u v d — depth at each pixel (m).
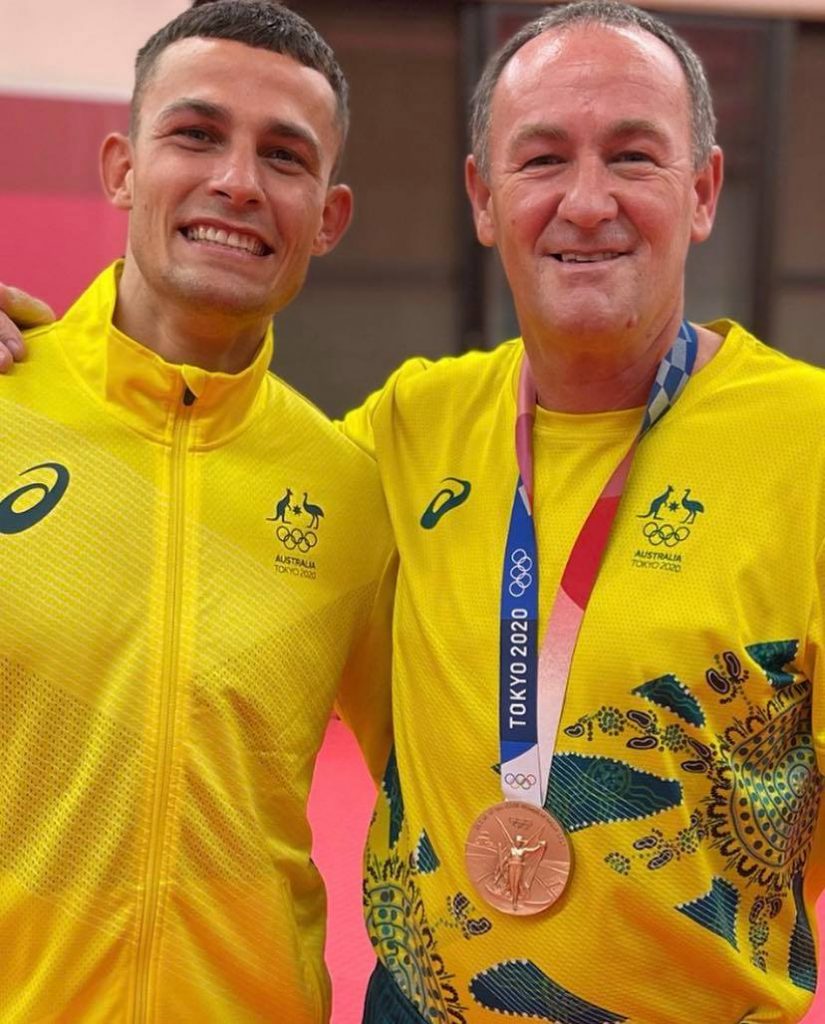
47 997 1.29
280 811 1.40
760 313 5.68
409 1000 1.43
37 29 4.40
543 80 1.35
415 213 5.42
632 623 1.30
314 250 1.60
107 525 1.35
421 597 1.43
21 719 1.29
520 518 1.40
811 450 1.31
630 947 1.29
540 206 1.35
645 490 1.36
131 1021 1.29
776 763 1.32
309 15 5.20
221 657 1.34
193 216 1.38
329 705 1.46
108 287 1.47
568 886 1.29
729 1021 1.31
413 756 1.41
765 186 5.55
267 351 1.48
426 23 5.27
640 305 1.34
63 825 1.28
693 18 5.34
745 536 1.30
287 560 1.43
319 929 1.48
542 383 1.44
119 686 1.30
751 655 1.27
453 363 1.63
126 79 4.51
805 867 1.38
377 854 1.49
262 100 1.39
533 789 1.31
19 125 4.42
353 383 5.52
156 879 1.29
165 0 4.51
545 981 1.32
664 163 1.35
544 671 1.33
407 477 1.53
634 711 1.29
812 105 5.57
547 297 1.35
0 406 1.38
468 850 1.34
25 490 1.34
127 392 1.39
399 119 5.33
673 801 1.27
